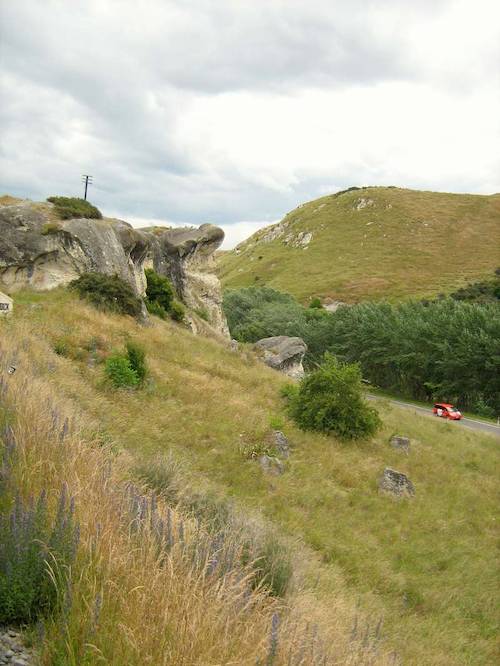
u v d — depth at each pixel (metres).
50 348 16.97
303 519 12.02
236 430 16.56
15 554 3.26
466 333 47.16
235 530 6.60
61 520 3.61
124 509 4.54
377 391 56.66
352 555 10.99
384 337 55.75
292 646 3.44
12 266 23.23
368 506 14.12
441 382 48.97
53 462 4.92
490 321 47.69
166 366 20.88
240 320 79.69
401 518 13.84
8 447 4.74
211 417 17.08
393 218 148.75
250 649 3.28
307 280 127.06
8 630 3.03
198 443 14.73
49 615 3.15
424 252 129.50
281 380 25.36
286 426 18.48
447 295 98.31
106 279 25.14
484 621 9.93
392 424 24.03
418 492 16.09
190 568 3.86
